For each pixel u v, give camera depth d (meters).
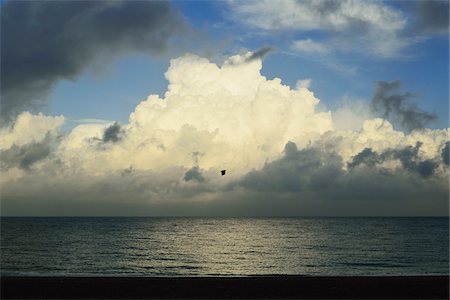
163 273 39.59
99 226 155.50
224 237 96.19
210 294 22.66
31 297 21.78
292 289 24.00
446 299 22.00
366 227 154.50
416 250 63.72
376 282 26.16
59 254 55.69
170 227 154.00
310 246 71.19
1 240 78.44
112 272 40.00
